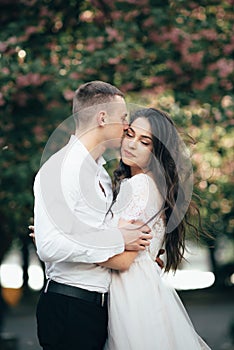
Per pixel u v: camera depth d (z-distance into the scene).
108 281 4.48
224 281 21.72
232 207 11.77
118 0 8.34
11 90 8.02
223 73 8.42
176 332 4.48
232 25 8.70
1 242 10.11
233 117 8.66
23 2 8.38
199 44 8.44
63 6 8.61
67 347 4.36
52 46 8.36
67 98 7.89
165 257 4.87
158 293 4.52
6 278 26.23
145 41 8.48
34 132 8.33
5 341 11.08
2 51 8.05
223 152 9.66
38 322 4.45
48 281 4.46
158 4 8.48
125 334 4.42
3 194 8.43
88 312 4.37
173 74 8.52
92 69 8.09
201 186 9.53
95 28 8.35
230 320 15.34
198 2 8.66
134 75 8.32
